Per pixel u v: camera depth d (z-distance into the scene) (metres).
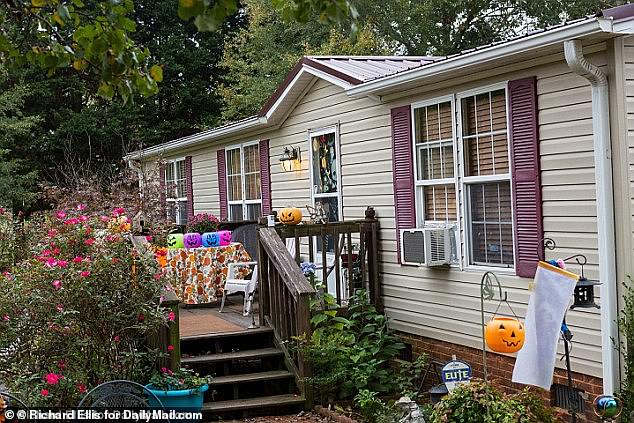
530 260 6.59
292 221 9.01
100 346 6.34
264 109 10.71
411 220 8.11
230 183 13.19
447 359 7.71
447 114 7.61
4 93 19.55
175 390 6.32
